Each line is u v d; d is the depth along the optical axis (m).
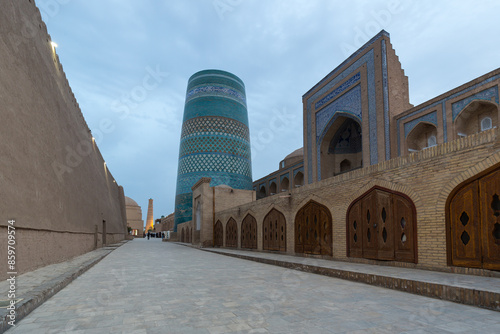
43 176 5.66
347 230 6.36
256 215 10.70
